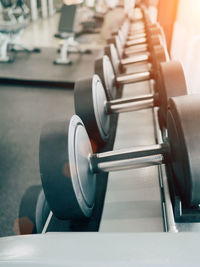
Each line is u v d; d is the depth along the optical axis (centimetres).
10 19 490
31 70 364
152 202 104
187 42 219
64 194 74
